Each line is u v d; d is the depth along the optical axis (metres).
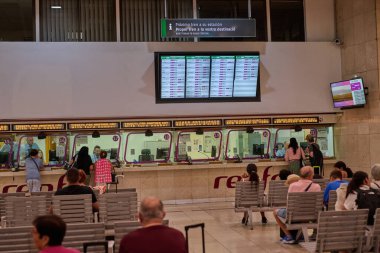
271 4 16.36
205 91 15.38
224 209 13.99
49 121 14.66
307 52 16.05
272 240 9.55
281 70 15.85
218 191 15.57
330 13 16.48
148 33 15.67
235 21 14.43
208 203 15.33
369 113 14.82
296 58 15.98
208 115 15.41
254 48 15.69
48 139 14.93
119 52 15.01
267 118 15.70
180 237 4.22
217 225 11.41
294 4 16.50
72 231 5.73
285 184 10.73
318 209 8.87
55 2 15.33
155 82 15.14
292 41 16.08
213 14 16.14
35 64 14.62
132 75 15.05
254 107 15.65
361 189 7.05
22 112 14.48
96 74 14.88
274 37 16.28
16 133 14.70
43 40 15.21
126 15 15.61
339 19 16.31
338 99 15.65
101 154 13.73
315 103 16.02
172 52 15.05
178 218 12.61
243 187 10.79
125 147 15.16
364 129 14.98
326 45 16.17
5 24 15.09
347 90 15.23
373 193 6.95
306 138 15.29
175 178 15.36
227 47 15.52
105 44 14.97
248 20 14.50
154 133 15.34
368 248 6.55
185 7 15.97
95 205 8.44
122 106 14.96
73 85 14.76
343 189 7.46
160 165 15.11
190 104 15.32
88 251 5.69
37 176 13.87
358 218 6.46
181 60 15.12
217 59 15.32
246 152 15.87
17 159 14.70
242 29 14.46
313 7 16.42
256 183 10.78
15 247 5.54
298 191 9.16
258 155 15.85
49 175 14.57
